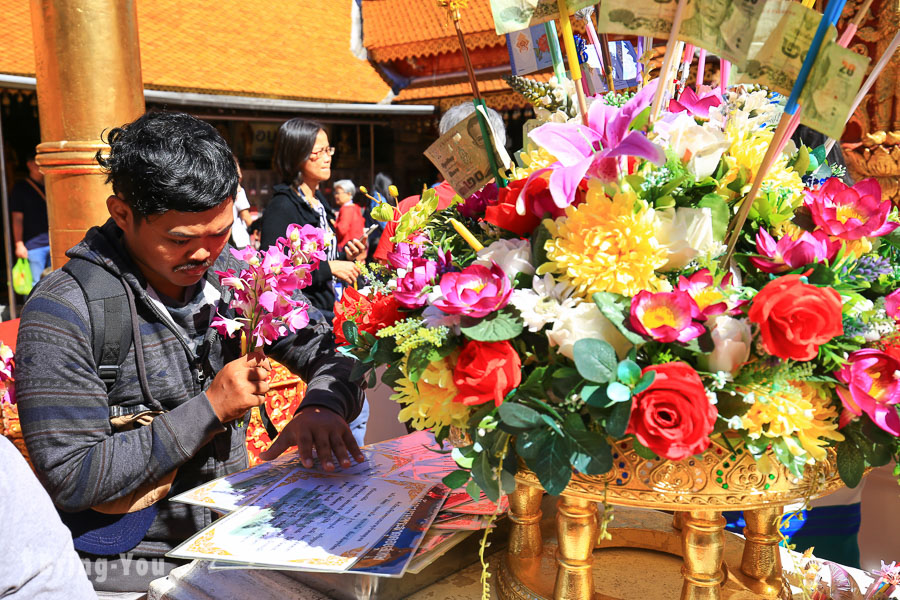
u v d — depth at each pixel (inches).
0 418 53.2
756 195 30.2
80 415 42.2
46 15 78.2
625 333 26.3
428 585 38.4
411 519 38.0
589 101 34.8
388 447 50.5
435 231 38.4
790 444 26.5
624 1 28.8
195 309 48.4
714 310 26.5
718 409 26.9
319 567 32.8
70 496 41.5
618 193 28.8
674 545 40.5
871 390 27.0
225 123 322.0
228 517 38.4
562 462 26.7
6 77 236.8
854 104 28.2
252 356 43.8
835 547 60.8
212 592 37.3
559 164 29.6
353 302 38.0
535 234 31.8
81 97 79.1
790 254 28.9
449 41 346.0
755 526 36.5
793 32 26.5
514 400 28.1
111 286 44.2
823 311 25.3
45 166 80.8
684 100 33.9
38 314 42.7
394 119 375.9
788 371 26.6
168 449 42.0
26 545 27.4
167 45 321.1
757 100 34.8
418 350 30.0
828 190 31.9
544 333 29.6
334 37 377.1
